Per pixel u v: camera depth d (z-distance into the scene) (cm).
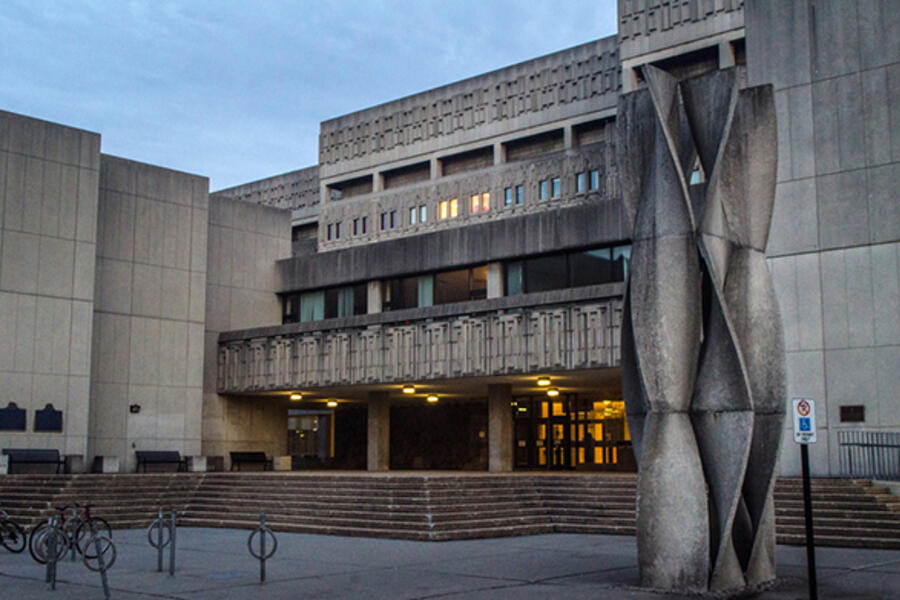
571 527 2300
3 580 1484
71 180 3331
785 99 2617
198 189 3838
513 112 5494
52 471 3116
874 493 2108
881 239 2431
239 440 3962
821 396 2472
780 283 2569
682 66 4653
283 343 3719
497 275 3531
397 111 6141
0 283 3111
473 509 2294
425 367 3278
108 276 3503
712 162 1388
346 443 4738
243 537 2209
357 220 6100
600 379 3228
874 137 2472
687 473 1308
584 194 4809
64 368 3231
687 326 1352
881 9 2495
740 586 1318
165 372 3634
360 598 1270
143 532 2378
